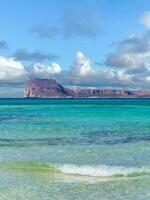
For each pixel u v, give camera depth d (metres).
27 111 70.31
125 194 14.72
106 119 47.88
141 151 23.62
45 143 27.14
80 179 17.19
